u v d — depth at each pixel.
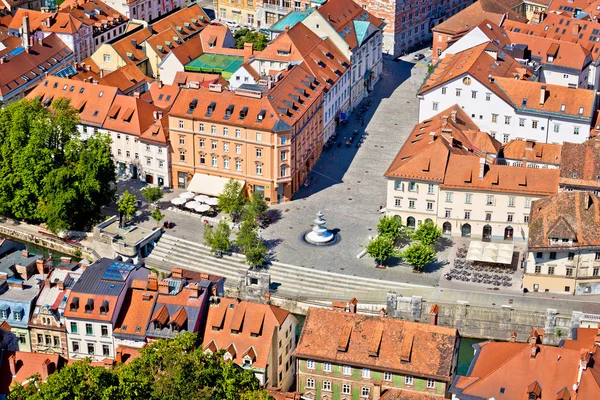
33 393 185.50
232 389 194.50
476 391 193.25
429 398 198.88
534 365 192.88
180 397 189.88
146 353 195.75
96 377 185.12
